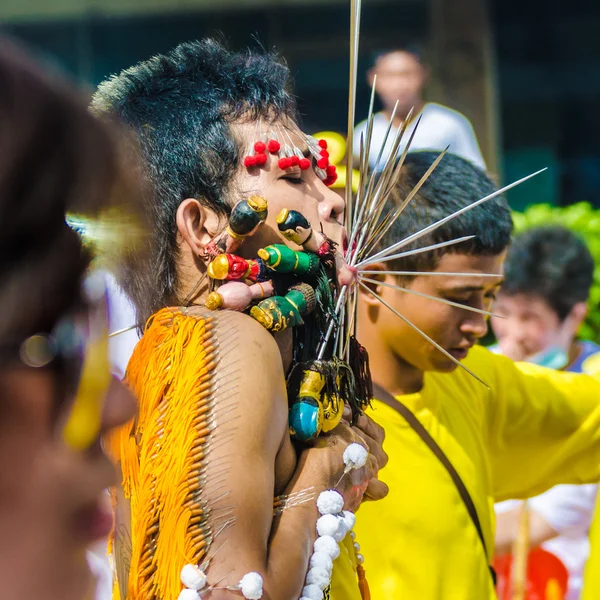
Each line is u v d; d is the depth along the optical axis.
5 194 1.15
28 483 1.27
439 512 3.82
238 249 2.73
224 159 2.73
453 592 3.83
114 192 1.26
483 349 4.39
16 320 1.19
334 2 15.00
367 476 2.80
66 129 1.19
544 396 4.36
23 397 1.24
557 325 5.98
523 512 5.32
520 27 15.80
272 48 3.09
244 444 2.37
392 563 3.75
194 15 15.01
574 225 7.57
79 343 1.26
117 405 1.35
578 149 16.05
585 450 4.45
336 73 15.17
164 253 2.71
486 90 14.97
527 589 5.62
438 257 3.75
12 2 14.58
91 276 1.27
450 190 3.80
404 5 15.04
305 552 2.47
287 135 2.80
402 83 10.81
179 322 2.54
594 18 15.73
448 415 4.04
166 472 2.35
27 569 1.28
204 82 2.81
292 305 2.60
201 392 2.40
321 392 2.72
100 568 3.01
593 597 4.20
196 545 2.29
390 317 3.85
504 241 3.85
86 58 14.89
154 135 2.74
